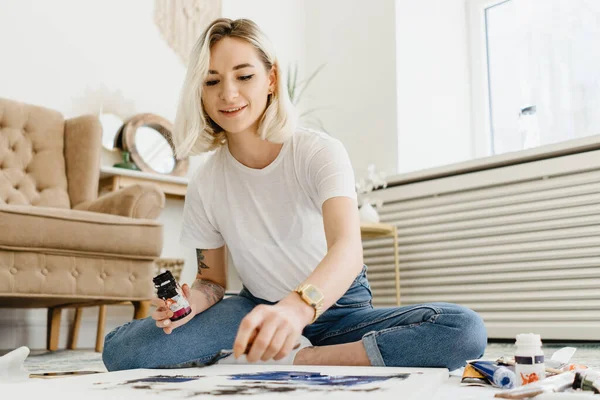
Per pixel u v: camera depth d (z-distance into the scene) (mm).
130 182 3041
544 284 2785
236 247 1364
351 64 3973
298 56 4250
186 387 811
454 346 1134
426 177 3314
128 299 2357
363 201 3381
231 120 1209
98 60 3268
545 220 2814
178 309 1192
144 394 750
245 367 1143
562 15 3383
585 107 3254
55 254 2186
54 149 2859
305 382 844
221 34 1207
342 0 4082
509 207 2943
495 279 2967
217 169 1387
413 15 3779
